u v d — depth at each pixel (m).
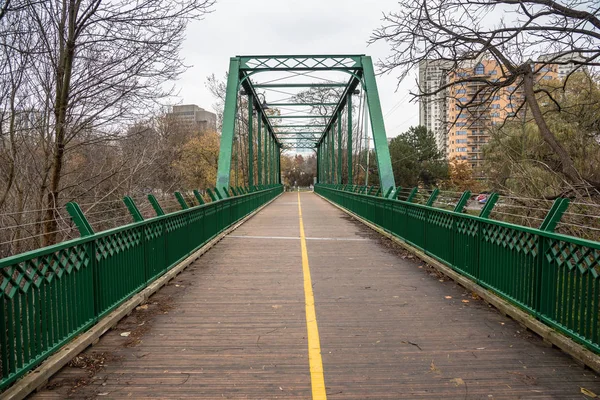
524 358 3.93
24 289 3.34
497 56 9.42
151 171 18.95
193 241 9.17
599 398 3.21
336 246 10.74
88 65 9.31
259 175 34.19
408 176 46.50
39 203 9.91
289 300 5.94
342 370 3.71
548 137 9.70
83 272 4.34
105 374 3.64
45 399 3.22
